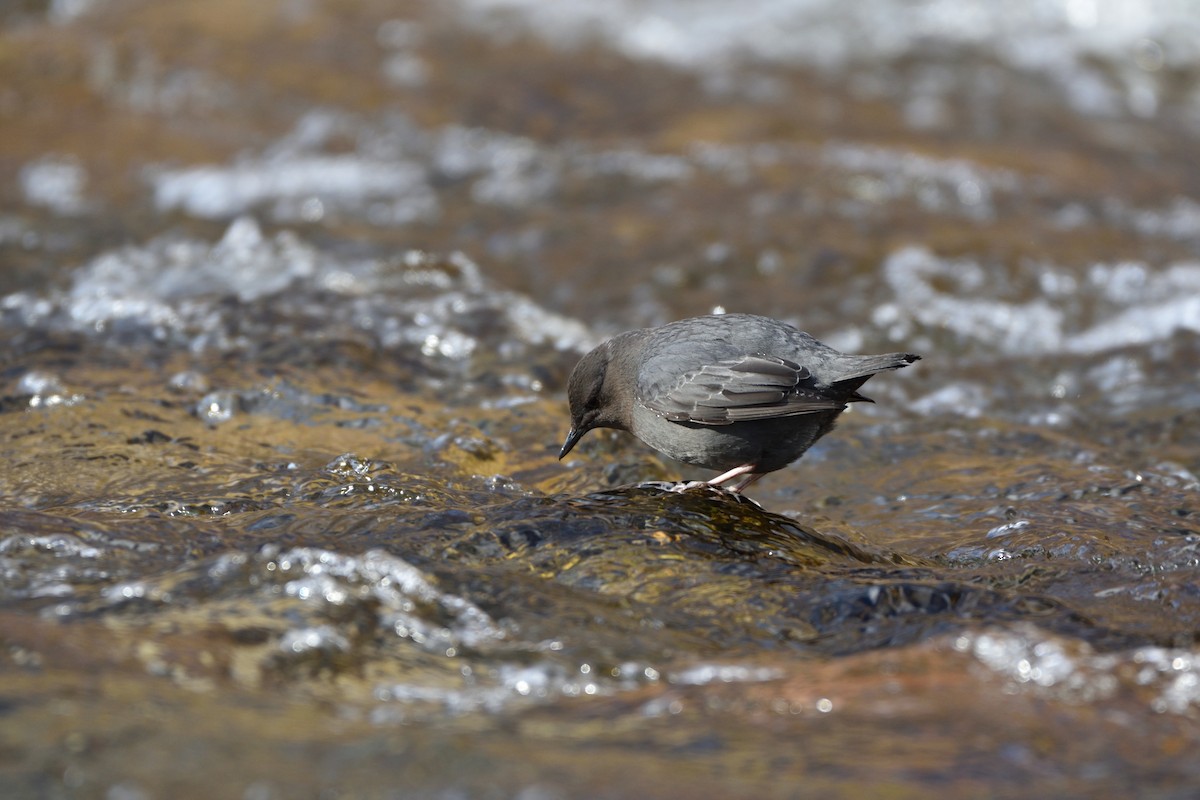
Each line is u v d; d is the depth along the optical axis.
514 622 6.58
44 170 20.08
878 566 7.84
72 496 8.56
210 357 12.20
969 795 4.59
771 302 16.06
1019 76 27.31
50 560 7.11
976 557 8.48
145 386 11.20
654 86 25.41
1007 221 19.30
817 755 4.89
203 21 25.78
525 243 18.31
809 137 22.89
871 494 10.15
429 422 10.73
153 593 6.40
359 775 4.54
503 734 5.05
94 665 5.30
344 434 10.29
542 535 7.80
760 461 9.56
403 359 12.77
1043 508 9.37
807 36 28.56
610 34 28.11
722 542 7.83
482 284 15.75
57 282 15.18
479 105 23.62
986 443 11.45
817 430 9.48
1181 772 4.80
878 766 4.80
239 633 5.88
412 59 25.20
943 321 15.50
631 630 6.61
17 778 4.32
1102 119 25.44
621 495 8.59
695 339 9.53
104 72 23.39
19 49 24.05
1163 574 7.99
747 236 18.36
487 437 10.57
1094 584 7.80
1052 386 13.63
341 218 19.27
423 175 21.09
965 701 5.46
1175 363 14.09
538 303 15.98
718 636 6.65
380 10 27.69
